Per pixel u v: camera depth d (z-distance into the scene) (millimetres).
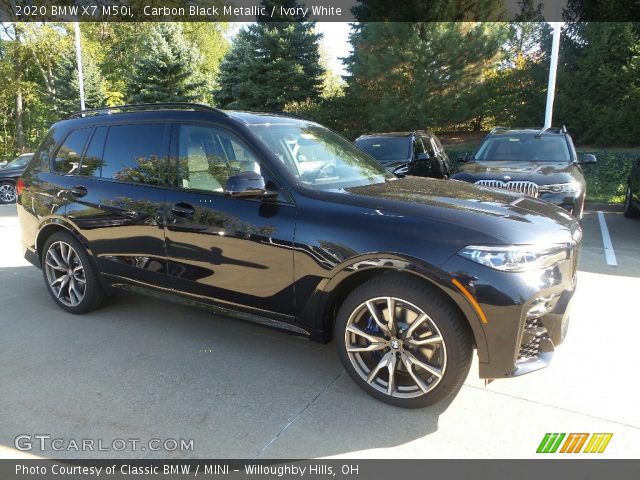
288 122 4020
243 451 2668
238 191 3131
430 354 2912
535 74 16766
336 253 2975
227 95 22078
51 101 29438
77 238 4324
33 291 5316
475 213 2920
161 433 2820
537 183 6547
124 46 32656
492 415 2965
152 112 4012
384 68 16281
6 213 11750
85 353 3809
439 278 2705
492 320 2658
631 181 9414
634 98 15141
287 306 3273
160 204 3746
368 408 3047
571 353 3730
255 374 3479
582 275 5730
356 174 3771
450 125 16750
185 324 4375
